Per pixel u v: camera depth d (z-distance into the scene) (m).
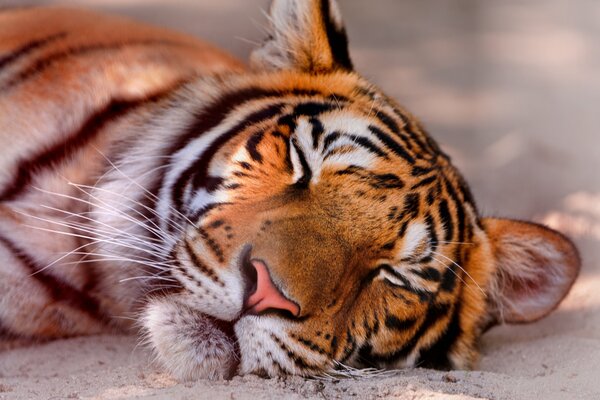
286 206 7.27
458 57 11.36
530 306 7.43
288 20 7.41
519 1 14.09
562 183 8.08
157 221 7.34
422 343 7.32
